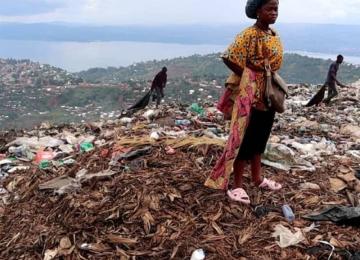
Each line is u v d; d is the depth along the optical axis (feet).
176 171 17.02
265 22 13.80
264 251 13.01
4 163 24.22
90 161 19.65
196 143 19.57
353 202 15.79
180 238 13.52
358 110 41.93
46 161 22.66
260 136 14.75
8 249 14.67
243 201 15.07
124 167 18.12
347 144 25.68
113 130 30.30
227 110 14.84
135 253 13.12
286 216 14.55
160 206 14.80
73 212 15.26
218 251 12.99
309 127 31.50
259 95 14.07
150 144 20.10
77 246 13.71
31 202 17.37
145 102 41.91
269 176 17.84
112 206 15.11
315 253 12.85
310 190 16.74
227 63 14.08
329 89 45.88
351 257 12.61
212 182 14.94
